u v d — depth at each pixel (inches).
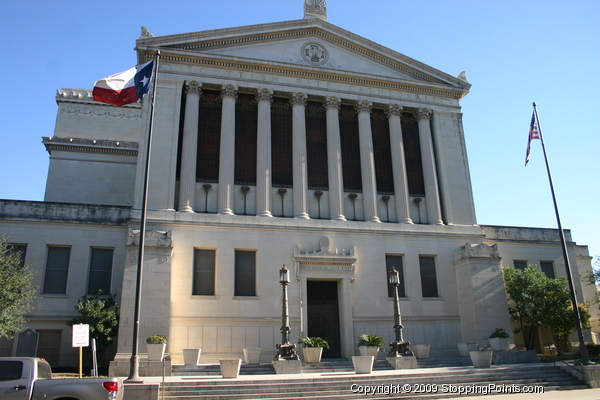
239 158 1568.7
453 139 1769.2
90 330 1240.8
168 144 1493.6
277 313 1411.2
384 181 1683.1
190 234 1414.9
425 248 1590.8
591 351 1616.6
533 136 1357.0
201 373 1181.1
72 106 2112.5
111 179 1972.2
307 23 1702.8
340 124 1704.0
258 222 1472.7
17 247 1386.6
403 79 1752.0
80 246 1418.6
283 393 955.3
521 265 1768.0
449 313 1542.8
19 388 615.2
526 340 1648.6
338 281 1521.9
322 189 1614.2
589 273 1847.9
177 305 1343.5
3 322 1102.4
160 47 1555.1
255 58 1621.6
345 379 1026.7
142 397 826.8
